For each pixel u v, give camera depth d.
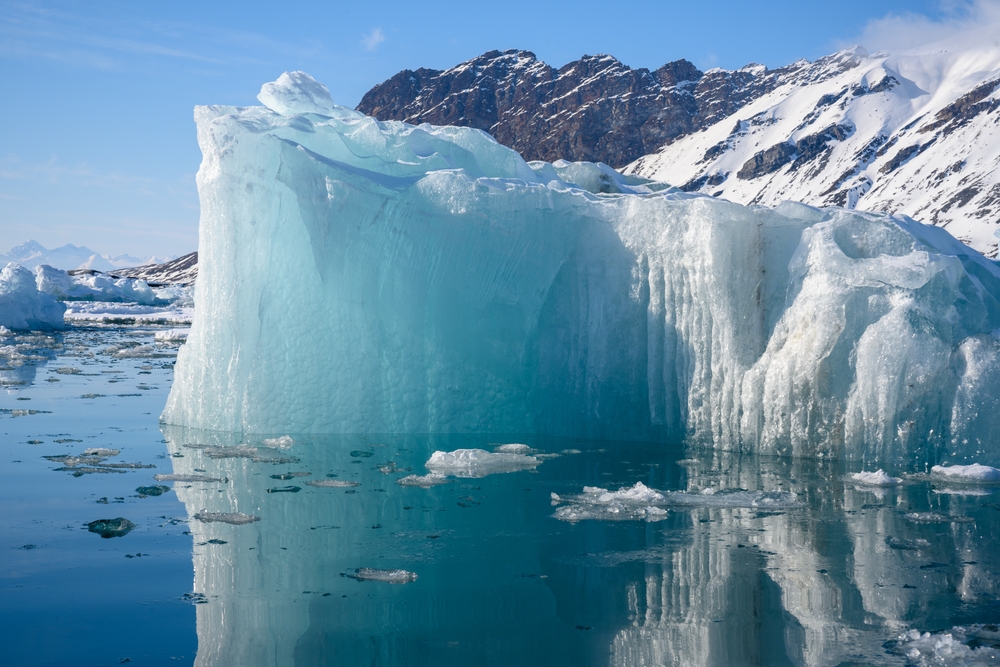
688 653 3.60
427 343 9.00
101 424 9.71
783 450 8.06
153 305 66.56
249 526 5.50
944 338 7.66
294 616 3.96
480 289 8.93
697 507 6.15
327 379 8.92
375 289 8.74
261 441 8.52
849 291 7.77
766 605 4.17
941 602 4.21
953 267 7.77
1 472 7.09
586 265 9.04
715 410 8.38
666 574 4.62
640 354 8.86
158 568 4.61
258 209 8.65
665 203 8.55
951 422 7.44
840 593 4.32
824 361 7.84
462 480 6.96
